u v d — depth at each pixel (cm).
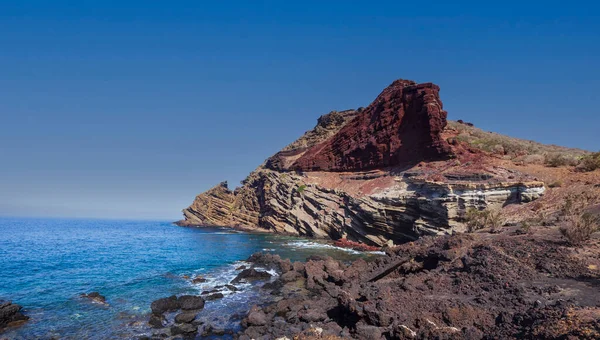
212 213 9062
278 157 7712
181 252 3784
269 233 6134
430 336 905
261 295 1873
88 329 1373
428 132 4434
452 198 3148
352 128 5953
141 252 3834
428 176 3762
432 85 4700
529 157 3625
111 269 2725
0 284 2166
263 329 1295
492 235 2044
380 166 5059
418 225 3444
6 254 3644
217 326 1403
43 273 2553
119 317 1520
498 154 4016
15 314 1464
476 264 1446
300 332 1095
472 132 5284
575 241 1505
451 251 1756
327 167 6050
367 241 4084
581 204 2250
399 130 4959
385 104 5328
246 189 8356
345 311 1282
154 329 1378
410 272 1855
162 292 1962
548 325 713
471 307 1045
